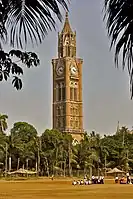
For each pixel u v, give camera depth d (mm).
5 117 122812
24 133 140000
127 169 136750
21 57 6430
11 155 125125
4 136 124062
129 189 66750
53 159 131750
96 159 137000
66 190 64750
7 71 6410
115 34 4633
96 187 74812
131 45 4559
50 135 135750
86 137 146500
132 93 4531
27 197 48812
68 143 137500
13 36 5434
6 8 5309
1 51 6176
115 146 141125
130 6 4555
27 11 5262
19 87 6754
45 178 121688
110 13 4656
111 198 46938
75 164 136875
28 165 132375
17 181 102938
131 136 157125
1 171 123562
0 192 58500
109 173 129625
